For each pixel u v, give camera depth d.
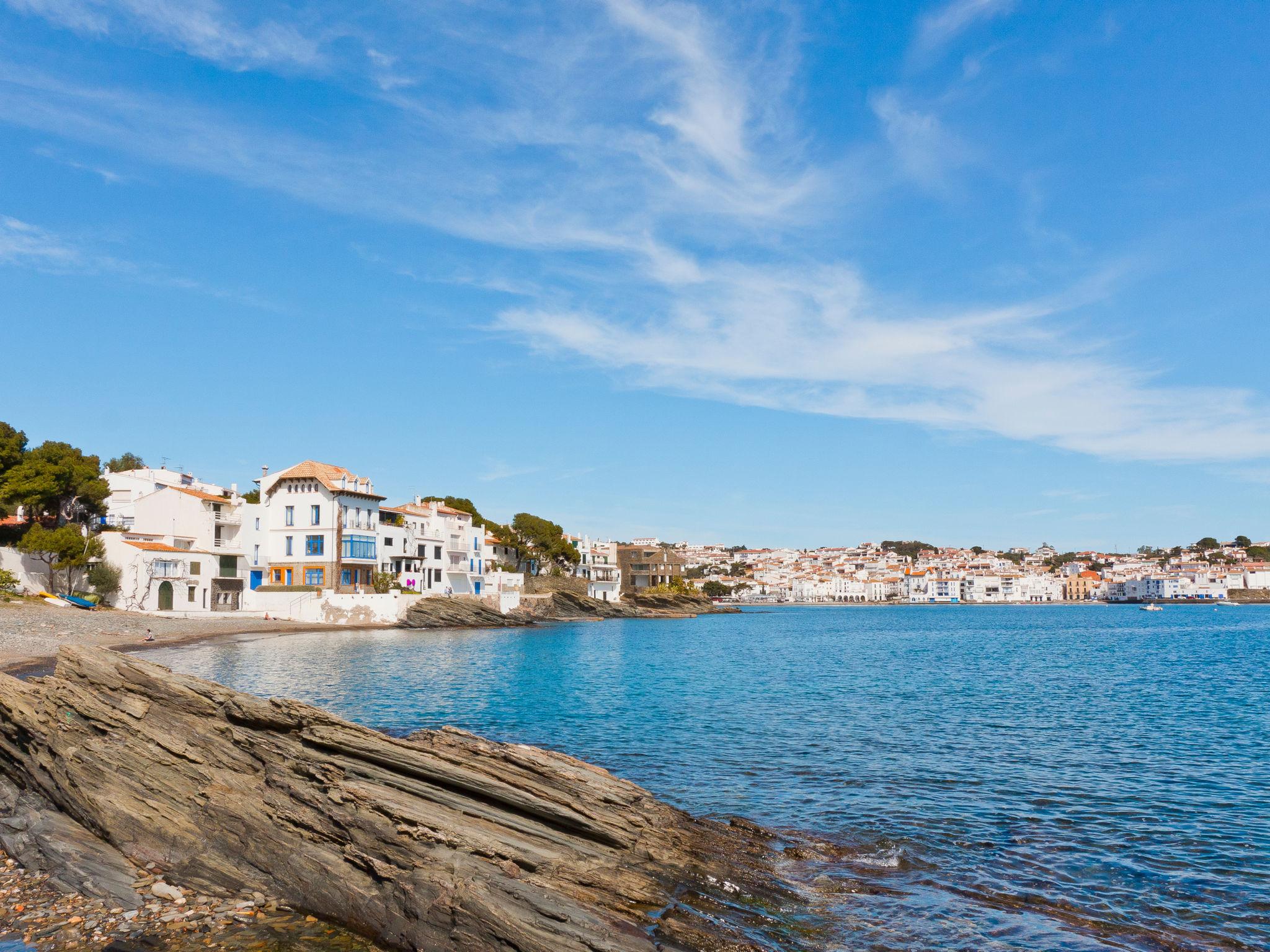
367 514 115.31
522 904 14.51
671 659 75.19
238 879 17.05
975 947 15.22
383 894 15.55
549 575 172.25
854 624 181.62
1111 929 16.11
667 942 14.72
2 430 88.56
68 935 14.88
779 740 34.06
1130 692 52.84
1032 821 22.88
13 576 78.94
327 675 53.84
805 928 15.77
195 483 123.88
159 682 20.53
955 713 42.50
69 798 19.38
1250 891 18.05
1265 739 35.56
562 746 32.19
